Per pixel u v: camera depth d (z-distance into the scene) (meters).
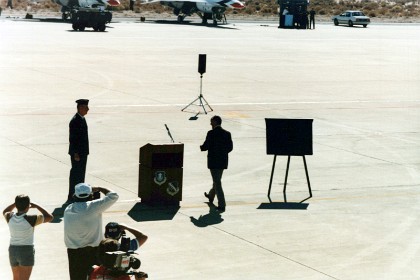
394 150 25.56
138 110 31.55
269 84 41.59
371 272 14.16
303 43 71.69
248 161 23.27
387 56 61.22
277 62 53.28
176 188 18.33
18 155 22.94
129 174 21.09
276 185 20.58
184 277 13.59
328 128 29.19
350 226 17.02
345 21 107.50
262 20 117.50
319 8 141.50
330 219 17.53
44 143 24.70
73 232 11.60
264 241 15.78
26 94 34.78
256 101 35.31
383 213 18.16
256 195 19.52
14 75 40.97
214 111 32.03
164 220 17.03
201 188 19.98
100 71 43.97
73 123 18.06
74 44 60.66
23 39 63.56
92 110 31.14
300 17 95.94
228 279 13.59
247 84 41.16
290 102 35.44
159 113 30.97
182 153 18.34
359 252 15.27
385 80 45.41
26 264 12.10
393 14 142.00
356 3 157.38
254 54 58.53
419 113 33.59
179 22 100.75
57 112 30.39
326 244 15.71
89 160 22.55
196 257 14.67
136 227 16.39
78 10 77.00
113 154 23.42
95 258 11.73
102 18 77.25
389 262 14.75
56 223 16.53
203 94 36.72
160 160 18.16
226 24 101.38
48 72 42.66
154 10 125.44
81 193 11.59
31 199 18.30
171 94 36.28
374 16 137.25
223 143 17.89
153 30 82.06
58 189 19.30
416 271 14.29
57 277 13.41
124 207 17.92
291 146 19.78
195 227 16.59
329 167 22.84
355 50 65.94
